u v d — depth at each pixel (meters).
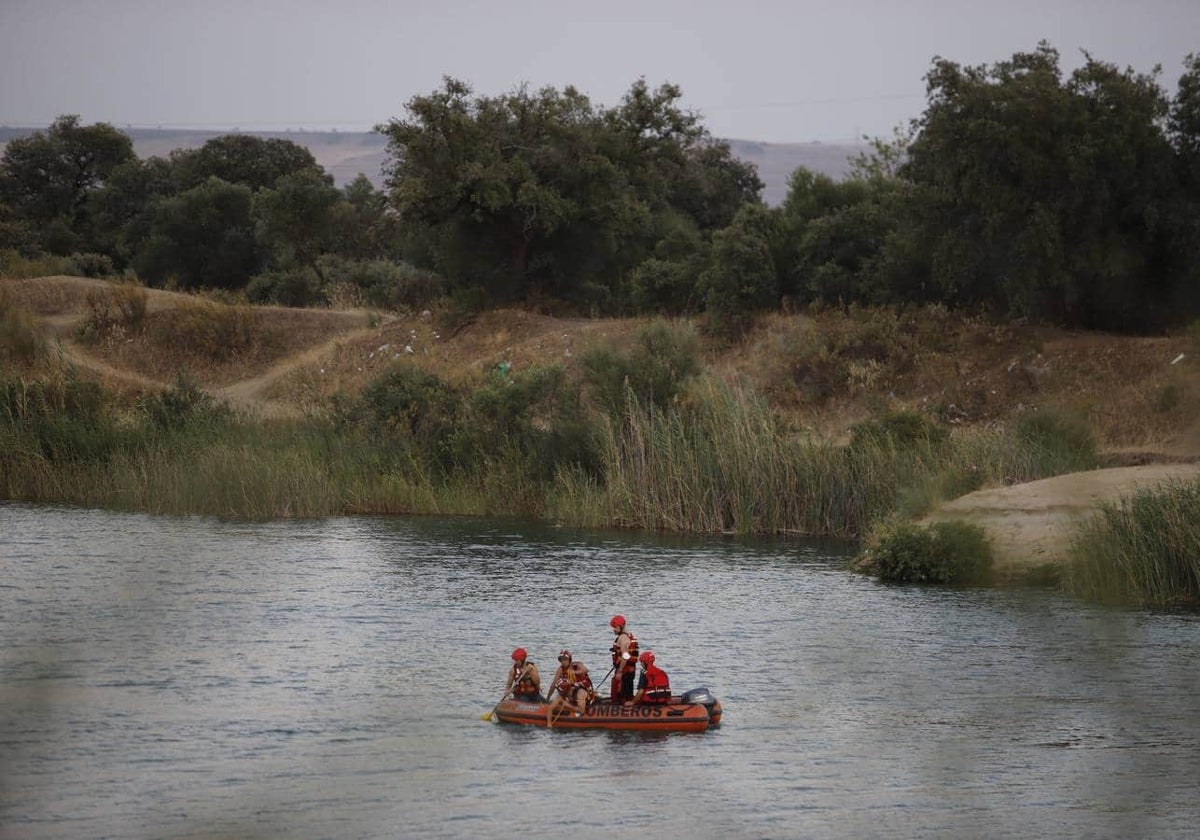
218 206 194.62
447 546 78.44
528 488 95.06
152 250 190.75
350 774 37.94
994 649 53.78
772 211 135.38
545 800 36.22
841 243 128.62
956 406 106.00
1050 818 35.50
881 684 48.25
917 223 114.81
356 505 94.12
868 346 115.81
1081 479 76.25
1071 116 104.19
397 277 161.25
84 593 60.97
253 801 35.56
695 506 88.25
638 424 92.44
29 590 61.31
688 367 101.38
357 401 110.56
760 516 87.56
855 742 41.69
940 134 107.25
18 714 42.56
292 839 33.00
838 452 90.94
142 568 67.50
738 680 48.88
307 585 64.62
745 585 67.50
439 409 104.31
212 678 47.31
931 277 119.62
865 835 34.03
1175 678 49.19
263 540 78.06
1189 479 70.00
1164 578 63.72
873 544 73.06
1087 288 111.69
